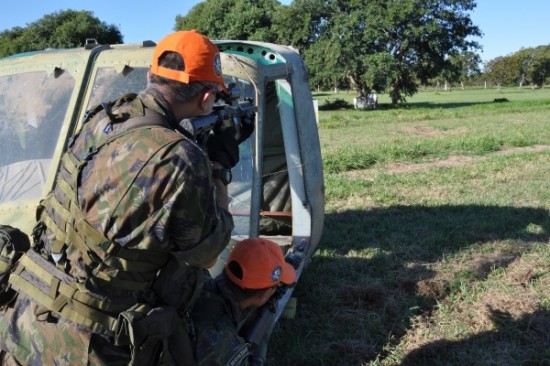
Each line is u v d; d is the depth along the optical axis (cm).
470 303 471
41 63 369
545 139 1529
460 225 675
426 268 539
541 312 448
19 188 330
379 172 1074
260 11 5219
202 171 190
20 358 202
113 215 185
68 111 337
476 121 2291
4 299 217
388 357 392
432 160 1223
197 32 206
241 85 344
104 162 190
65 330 195
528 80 11319
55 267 201
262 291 257
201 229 191
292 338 412
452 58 5009
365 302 475
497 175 1006
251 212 335
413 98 6312
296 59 439
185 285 216
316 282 508
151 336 196
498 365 378
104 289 194
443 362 385
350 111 3809
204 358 223
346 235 646
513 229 661
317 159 465
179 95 202
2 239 221
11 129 355
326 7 4684
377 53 4366
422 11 4450
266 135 499
